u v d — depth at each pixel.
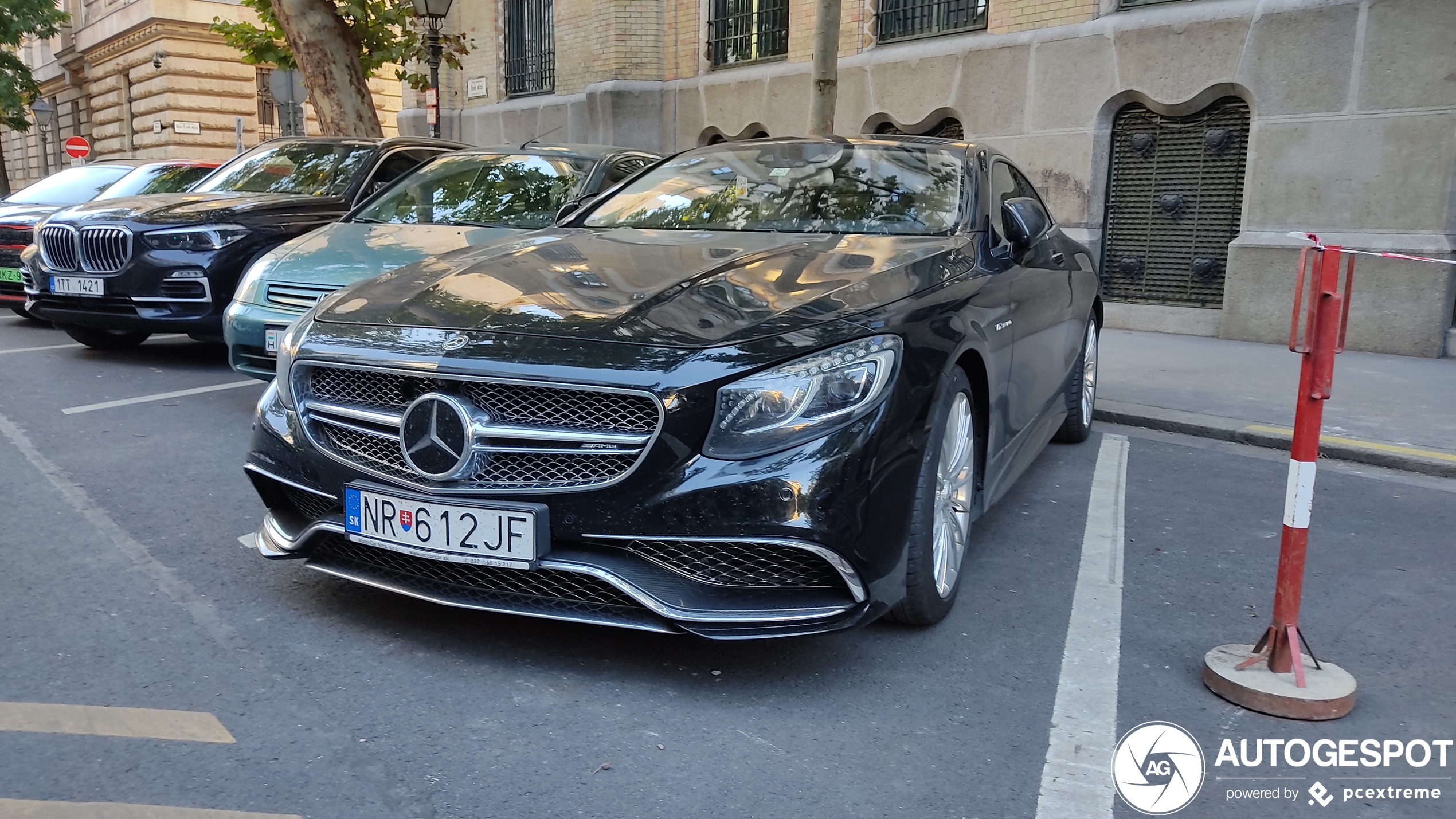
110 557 3.66
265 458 3.17
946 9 11.80
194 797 2.24
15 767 2.33
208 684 2.75
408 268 3.55
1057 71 10.66
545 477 2.73
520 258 3.47
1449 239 8.62
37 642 2.97
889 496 2.76
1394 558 4.09
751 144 4.74
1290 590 2.86
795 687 2.84
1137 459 5.62
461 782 2.34
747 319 2.82
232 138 26.48
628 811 2.25
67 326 7.93
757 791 2.35
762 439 2.64
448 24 18.17
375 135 13.24
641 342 2.71
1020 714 2.74
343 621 3.17
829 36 8.31
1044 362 4.43
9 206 10.48
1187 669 3.05
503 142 17.31
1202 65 9.68
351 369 2.93
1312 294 2.78
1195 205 10.16
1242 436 6.02
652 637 3.12
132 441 5.31
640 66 14.75
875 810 2.29
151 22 25.38
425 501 2.79
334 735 2.52
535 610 2.78
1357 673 3.06
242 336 5.59
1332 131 9.05
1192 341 9.73
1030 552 4.04
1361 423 6.21
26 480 4.58
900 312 2.97
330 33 12.84
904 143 4.53
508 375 2.70
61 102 33.41
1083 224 10.70
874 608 2.79
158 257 6.78
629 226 4.25
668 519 2.63
